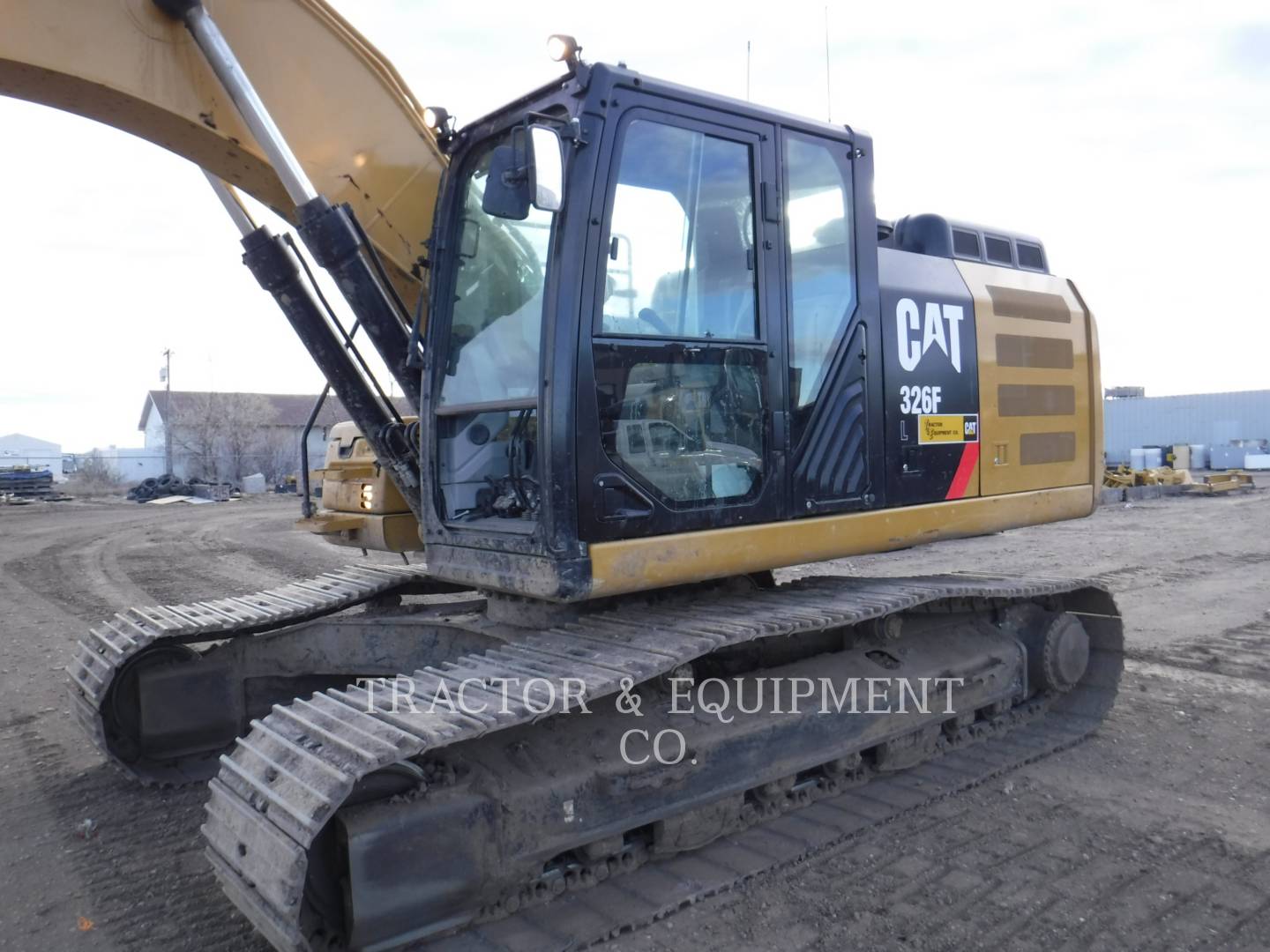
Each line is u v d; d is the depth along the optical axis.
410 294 4.35
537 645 3.48
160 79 3.63
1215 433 42.38
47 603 10.03
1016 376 5.11
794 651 4.39
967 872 3.59
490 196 3.19
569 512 3.24
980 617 5.22
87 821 4.18
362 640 4.52
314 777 2.68
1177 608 8.66
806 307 4.00
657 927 3.21
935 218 5.11
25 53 3.39
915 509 4.43
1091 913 3.28
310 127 3.99
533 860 3.15
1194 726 5.35
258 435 40.78
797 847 3.76
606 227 3.35
